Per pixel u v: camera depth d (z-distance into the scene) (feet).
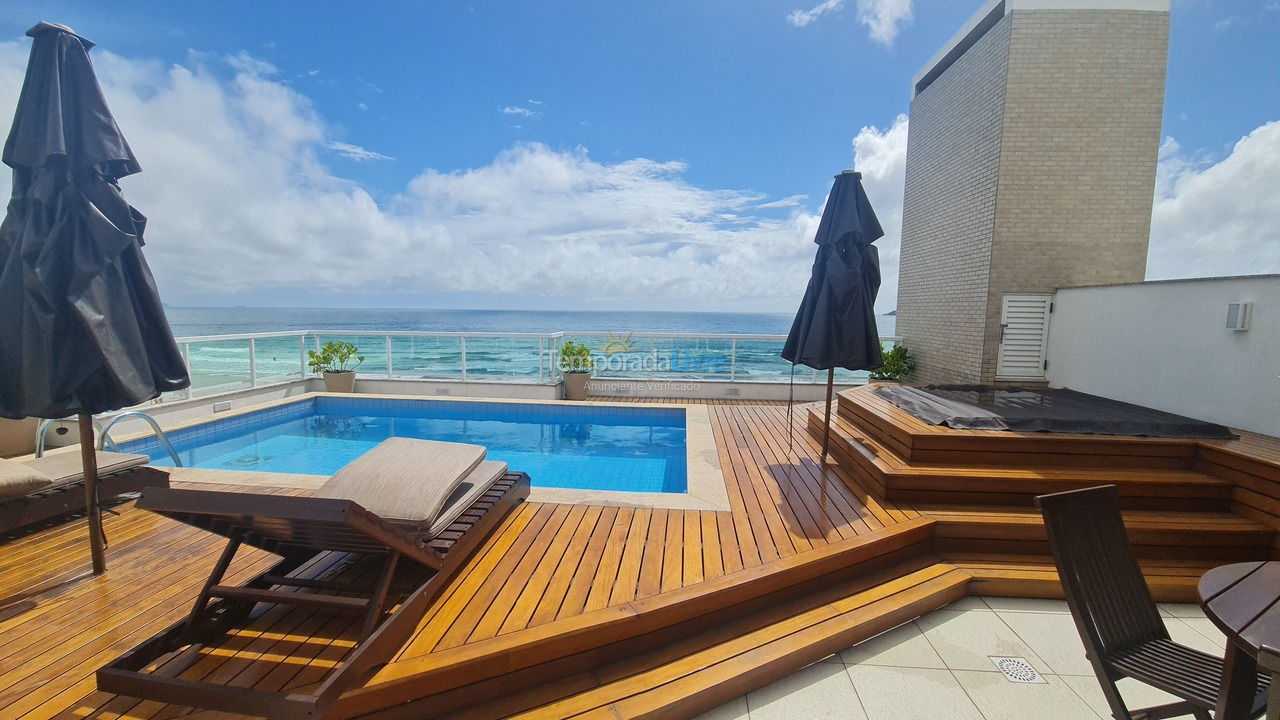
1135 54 21.30
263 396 25.80
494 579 8.09
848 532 9.93
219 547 9.52
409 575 8.07
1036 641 8.43
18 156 7.00
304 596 6.33
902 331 30.45
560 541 9.47
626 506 11.20
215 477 12.96
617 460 19.44
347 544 6.88
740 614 8.21
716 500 11.57
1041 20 21.39
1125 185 21.67
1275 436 12.03
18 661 6.46
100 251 7.30
